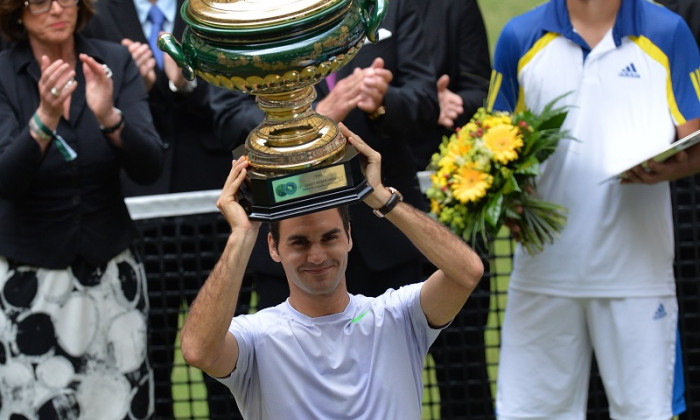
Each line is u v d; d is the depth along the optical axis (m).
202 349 10.27
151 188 18.77
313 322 10.88
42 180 15.66
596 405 18.12
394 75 17.14
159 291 18.25
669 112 15.81
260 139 10.13
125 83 16.52
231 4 9.59
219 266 10.18
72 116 15.86
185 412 20.95
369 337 10.94
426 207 17.30
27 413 15.88
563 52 15.99
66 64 15.04
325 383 10.79
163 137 18.81
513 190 15.31
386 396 10.88
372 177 10.40
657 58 15.74
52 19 15.72
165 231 18.19
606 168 15.89
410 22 17.23
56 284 15.80
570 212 16.06
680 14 18.62
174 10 19.11
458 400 18.59
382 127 16.28
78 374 15.95
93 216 15.93
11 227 15.70
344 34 9.67
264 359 10.82
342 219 10.62
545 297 16.36
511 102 16.55
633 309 16.03
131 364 16.22
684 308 18.06
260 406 10.97
